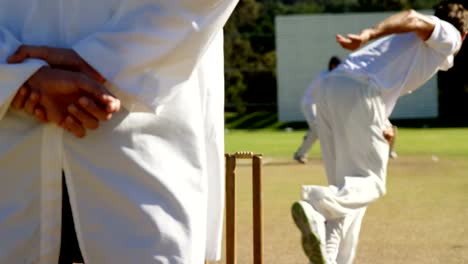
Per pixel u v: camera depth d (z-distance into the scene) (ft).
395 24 17.31
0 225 8.04
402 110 108.58
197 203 8.26
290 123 109.50
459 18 19.15
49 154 8.00
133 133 8.05
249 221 27.89
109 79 7.85
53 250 8.13
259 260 14.80
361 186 17.46
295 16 111.04
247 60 125.90
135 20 7.93
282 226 26.76
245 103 119.96
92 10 8.21
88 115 7.74
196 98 8.48
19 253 8.09
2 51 7.97
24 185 8.05
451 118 108.78
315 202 16.88
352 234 17.58
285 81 111.24
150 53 7.85
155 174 8.04
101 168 8.01
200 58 8.06
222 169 10.11
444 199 33.06
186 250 8.05
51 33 8.33
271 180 41.32
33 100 7.74
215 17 7.97
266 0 157.89
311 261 15.75
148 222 7.98
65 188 8.32
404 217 28.55
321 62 110.83
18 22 8.43
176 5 7.88
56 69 7.80
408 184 38.29
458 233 25.34
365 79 17.98
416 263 21.01
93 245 8.04
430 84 108.27
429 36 18.12
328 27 110.73
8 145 7.97
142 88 7.89
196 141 8.34
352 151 18.01
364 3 147.84
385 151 18.11
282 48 111.24
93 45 7.90
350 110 17.94
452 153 55.98
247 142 74.79
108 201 8.05
